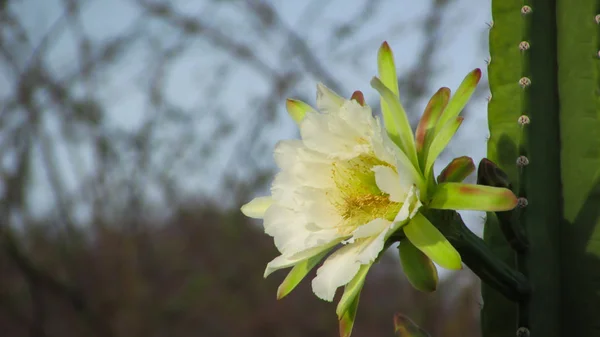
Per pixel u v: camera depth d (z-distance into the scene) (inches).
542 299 30.9
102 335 106.4
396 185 29.5
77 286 107.4
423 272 29.6
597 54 31.5
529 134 31.7
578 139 31.6
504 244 31.8
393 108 29.8
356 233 29.4
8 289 108.0
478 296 97.7
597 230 31.0
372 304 108.8
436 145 29.7
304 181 31.2
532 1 32.3
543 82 32.1
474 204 29.1
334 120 30.8
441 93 30.7
